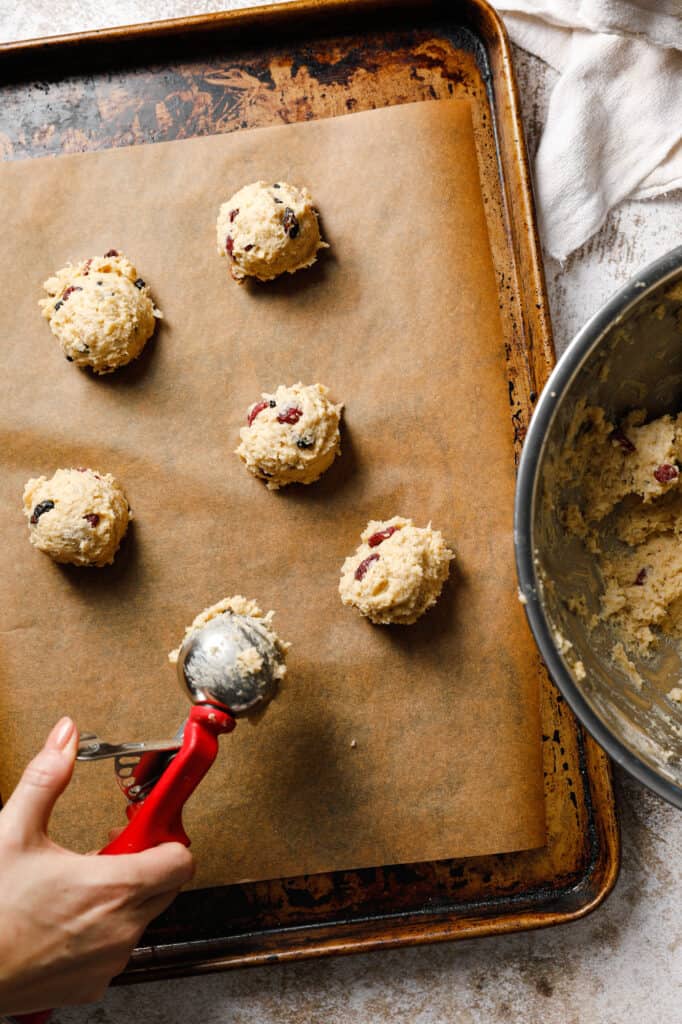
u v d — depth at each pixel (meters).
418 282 0.68
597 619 0.67
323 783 0.67
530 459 0.59
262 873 0.66
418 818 0.66
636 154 0.71
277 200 0.67
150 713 0.67
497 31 0.67
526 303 0.68
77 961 0.60
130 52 0.69
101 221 0.69
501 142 0.69
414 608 0.66
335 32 0.70
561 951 0.71
